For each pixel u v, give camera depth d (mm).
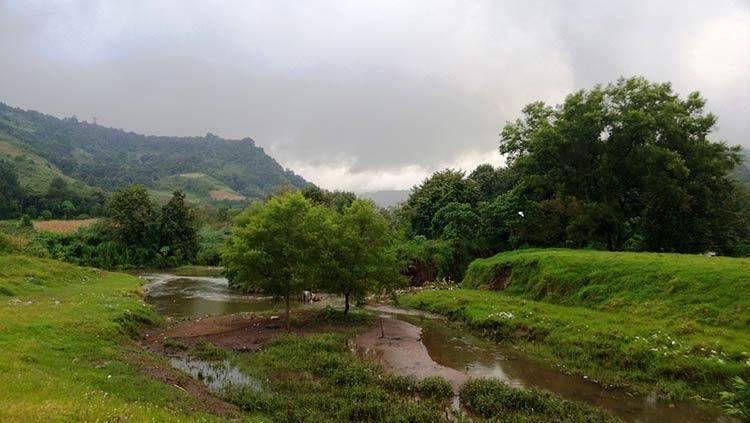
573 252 36938
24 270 34906
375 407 15352
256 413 15297
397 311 38250
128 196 75562
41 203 114062
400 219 67500
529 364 22203
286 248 29016
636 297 26203
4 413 8953
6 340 17562
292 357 21844
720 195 51000
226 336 26953
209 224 121062
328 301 44031
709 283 23969
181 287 51000
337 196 80938
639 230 48688
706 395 17484
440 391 17625
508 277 38594
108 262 69688
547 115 51312
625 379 19531
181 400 15039
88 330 21297
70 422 9227
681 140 44469
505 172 71312
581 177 47750
